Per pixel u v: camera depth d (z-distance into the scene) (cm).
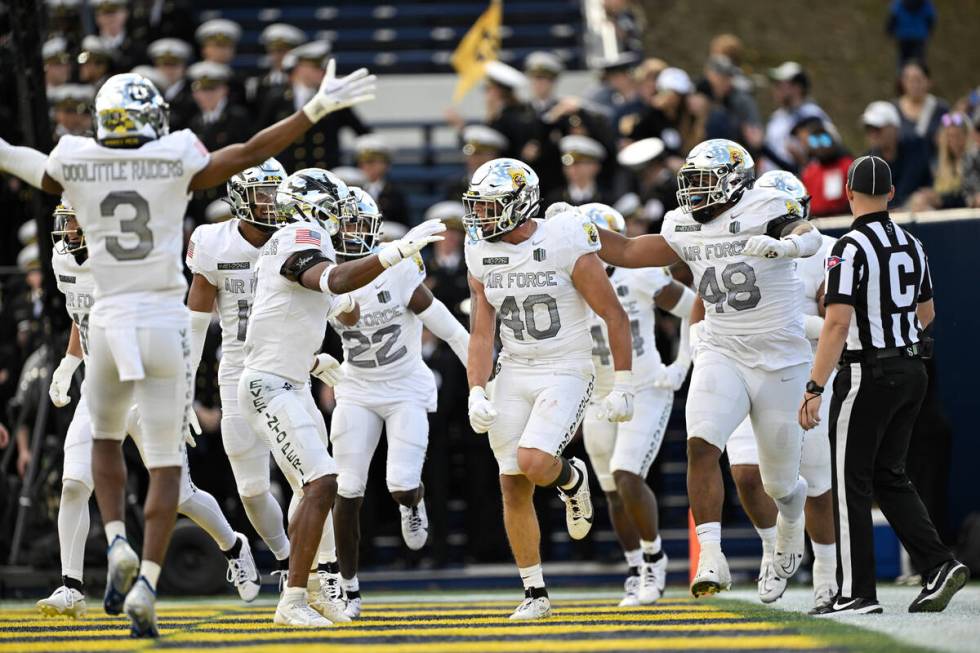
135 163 1948
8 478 3562
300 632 2105
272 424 2231
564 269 2319
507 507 2366
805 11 7531
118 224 1953
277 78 4475
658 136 4519
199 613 2692
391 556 3928
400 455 2655
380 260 2070
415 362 2703
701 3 7481
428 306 2678
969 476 3744
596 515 4025
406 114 5628
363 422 2653
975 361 3731
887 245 2323
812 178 4100
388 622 2325
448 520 3834
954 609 2419
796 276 2408
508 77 4419
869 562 2355
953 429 3738
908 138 4484
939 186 4147
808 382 2294
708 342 2417
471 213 2322
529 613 2341
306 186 2317
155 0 5000
